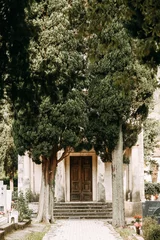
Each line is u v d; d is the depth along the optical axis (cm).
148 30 1047
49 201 2531
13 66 997
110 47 1206
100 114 2353
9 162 3731
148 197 3634
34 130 2375
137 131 2495
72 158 3294
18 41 978
